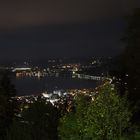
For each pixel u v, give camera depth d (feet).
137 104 64.13
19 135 70.38
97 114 51.57
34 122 70.08
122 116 51.49
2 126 98.27
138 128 53.93
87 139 53.31
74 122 56.49
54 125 69.41
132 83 69.56
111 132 51.26
